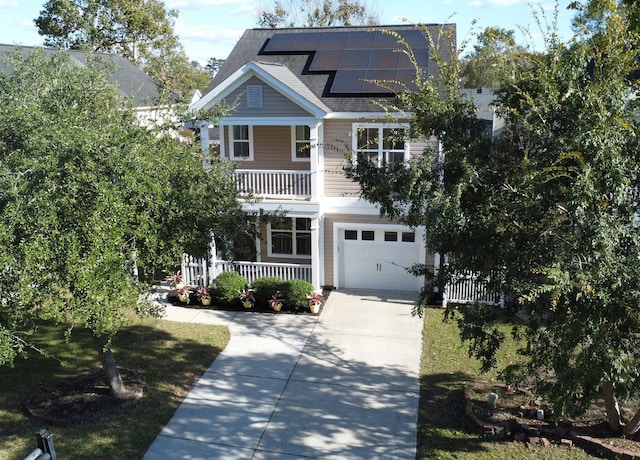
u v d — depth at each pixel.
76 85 9.99
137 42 35.75
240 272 16.02
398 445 8.95
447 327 13.74
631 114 7.17
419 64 15.68
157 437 9.16
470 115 8.19
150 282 9.57
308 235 16.69
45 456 4.77
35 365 11.49
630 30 8.51
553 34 7.63
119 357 11.96
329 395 10.57
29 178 7.28
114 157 7.58
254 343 12.91
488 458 8.44
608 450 8.27
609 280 5.82
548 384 7.59
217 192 9.81
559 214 6.80
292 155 16.14
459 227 7.29
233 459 8.62
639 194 6.62
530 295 5.83
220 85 14.79
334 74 16.23
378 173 8.62
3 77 9.33
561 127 6.95
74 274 7.00
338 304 15.37
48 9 32.62
